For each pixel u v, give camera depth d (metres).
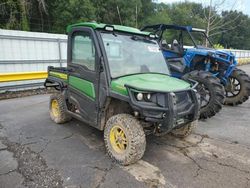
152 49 3.94
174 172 3.03
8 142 3.88
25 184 2.74
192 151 3.64
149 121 2.98
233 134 4.39
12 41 7.80
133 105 2.88
